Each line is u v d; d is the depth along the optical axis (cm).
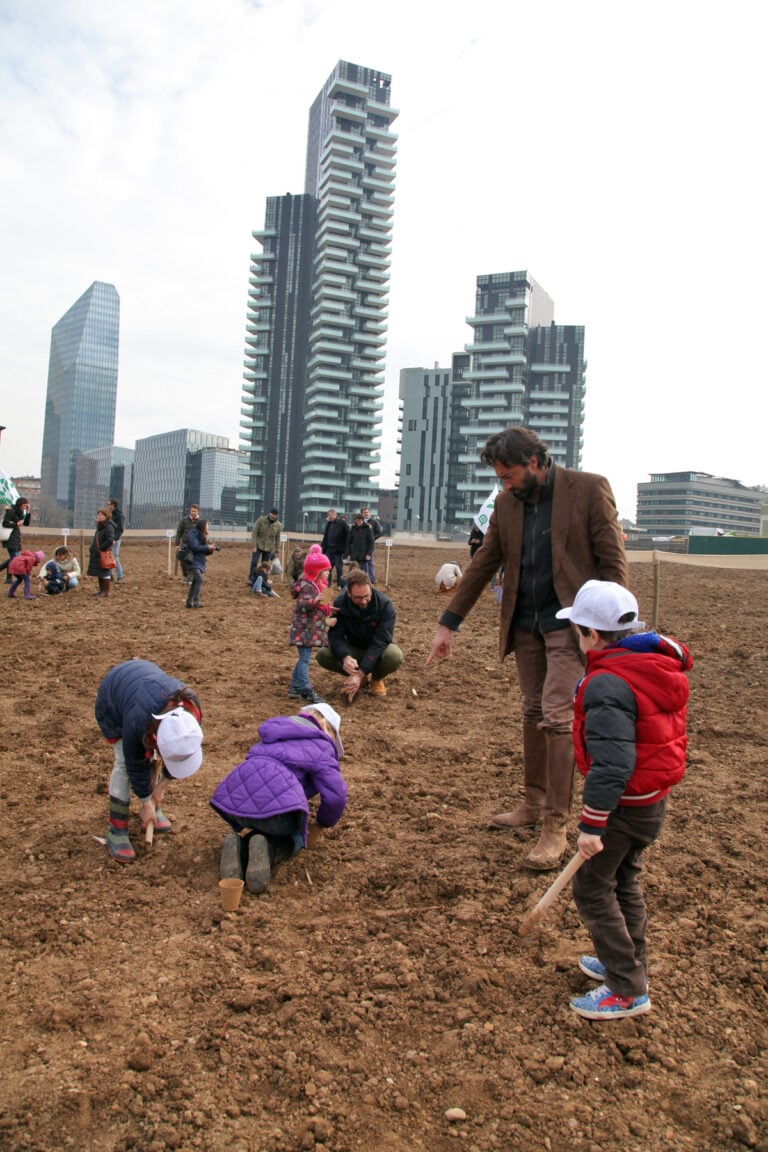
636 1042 297
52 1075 278
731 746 674
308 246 18250
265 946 360
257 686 840
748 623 1452
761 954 354
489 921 379
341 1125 258
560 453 17550
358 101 18950
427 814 515
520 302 17612
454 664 995
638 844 305
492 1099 271
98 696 435
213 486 19812
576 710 303
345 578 782
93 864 438
